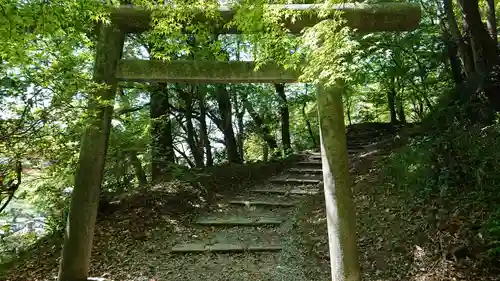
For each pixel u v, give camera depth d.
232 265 5.28
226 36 6.75
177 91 10.68
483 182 5.18
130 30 4.62
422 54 9.89
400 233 5.05
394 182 6.53
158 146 9.20
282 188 8.66
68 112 3.78
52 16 2.77
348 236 3.89
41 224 6.93
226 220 6.92
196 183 8.57
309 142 17.00
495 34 8.34
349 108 17.30
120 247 5.81
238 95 12.55
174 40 4.25
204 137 12.04
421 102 12.29
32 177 5.86
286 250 5.57
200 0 3.87
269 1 4.09
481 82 7.29
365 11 4.20
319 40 3.56
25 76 3.37
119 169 7.84
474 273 3.92
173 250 5.72
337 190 3.95
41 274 5.07
